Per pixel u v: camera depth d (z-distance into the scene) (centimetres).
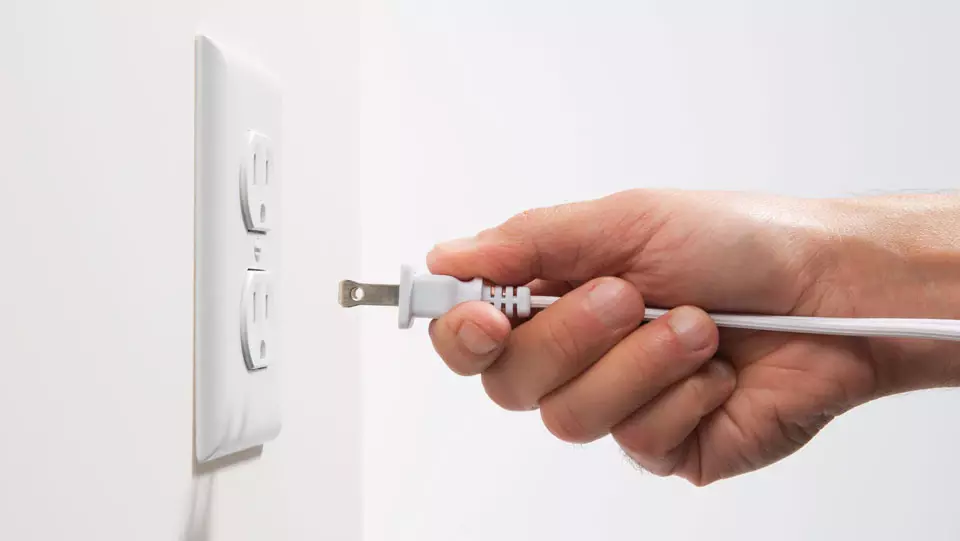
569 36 67
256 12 40
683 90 69
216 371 36
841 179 70
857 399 42
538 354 40
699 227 40
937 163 70
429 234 62
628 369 40
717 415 43
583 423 41
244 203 38
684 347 39
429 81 63
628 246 41
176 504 36
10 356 30
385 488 58
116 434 33
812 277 41
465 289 40
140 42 34
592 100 68
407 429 59
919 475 71
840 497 71
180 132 36
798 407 41
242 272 38
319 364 46
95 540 32
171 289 35
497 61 65
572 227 41
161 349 35
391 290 39
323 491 47
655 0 68
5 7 30
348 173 49
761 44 70
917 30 70
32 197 30
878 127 70
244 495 40
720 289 41
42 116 31
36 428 31
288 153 43
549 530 65
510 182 65
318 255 46
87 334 32
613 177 67
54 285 31
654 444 41
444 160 63
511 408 42
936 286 41
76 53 32
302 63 44
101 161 32
